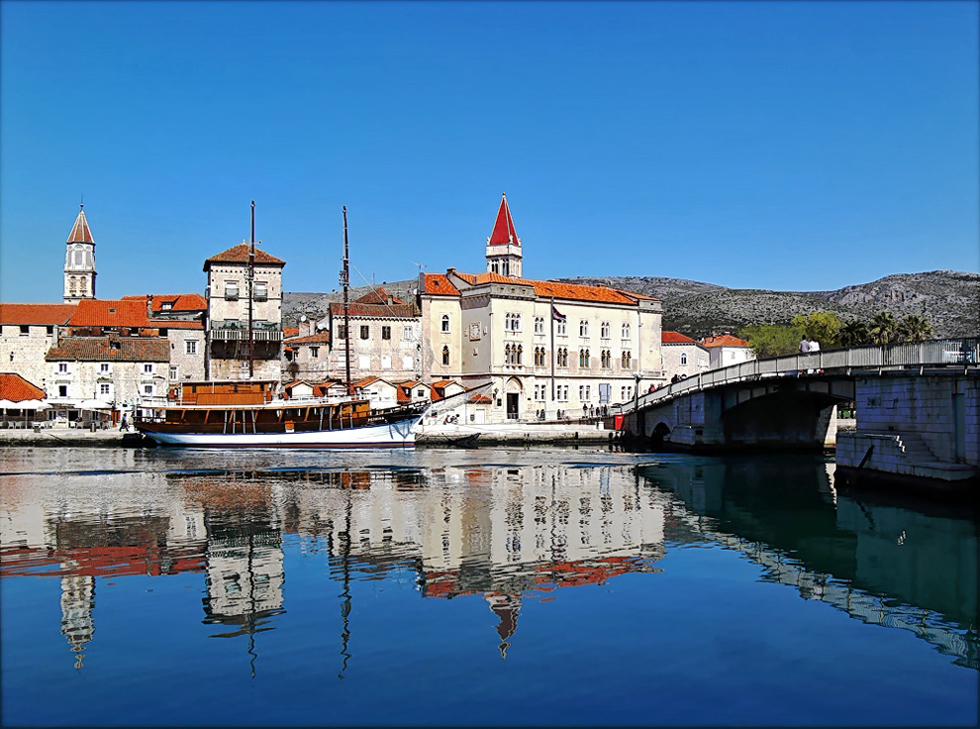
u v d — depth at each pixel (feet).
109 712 52.16
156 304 465.06
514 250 459.32
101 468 208.44
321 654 62.13
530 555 97.45
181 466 214.48
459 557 96.02
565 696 54.65
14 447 295.07
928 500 137.59
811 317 492.54
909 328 367.25
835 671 59.98
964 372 131.95
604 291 426.10
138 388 347.15
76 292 598.34
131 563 92.89
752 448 272.51
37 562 93.35
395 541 105.70
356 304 386.11
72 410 339.36
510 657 61.52
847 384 205.98
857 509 136.36
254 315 372.17
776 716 52.08
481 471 202.49
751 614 73.51
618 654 62.49
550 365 389.60
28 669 59.21
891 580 87.86
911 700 54.90
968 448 132.36
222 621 70.28
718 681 57.52
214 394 299.79
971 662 62.18
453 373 386.32
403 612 72.90
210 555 97.14
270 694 54.80
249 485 168.76
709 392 265.34
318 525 117.91
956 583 86.53
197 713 52.06
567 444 322.14
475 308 380.37
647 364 425.28
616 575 87.51
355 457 249.75
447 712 52.06
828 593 81.61
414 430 306.35
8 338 360.07
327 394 341.82
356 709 52.54
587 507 137.49
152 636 66.44
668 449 287.89
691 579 86.07
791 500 148.77
